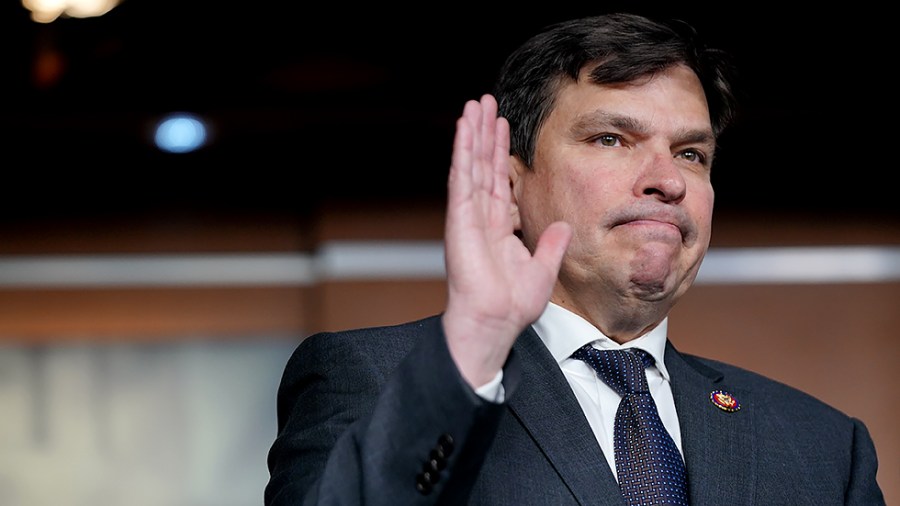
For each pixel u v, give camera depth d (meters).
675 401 5.71
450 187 4.54
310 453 5.23
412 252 13.07
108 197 13.09
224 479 12.20
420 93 13.80
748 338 12.83
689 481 5.40
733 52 13.48
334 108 13.66
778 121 13.51
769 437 5.82
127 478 12.06
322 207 13.22
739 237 13.17
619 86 5.70
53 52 13.32
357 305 12.81
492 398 4.33
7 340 12.44
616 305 5.56
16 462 11.92
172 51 13.55
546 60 5.84
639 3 13.16
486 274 4.38
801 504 5.58
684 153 5.80
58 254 12.84
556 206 5.66
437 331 4.38
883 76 13.52
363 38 13.80
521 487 5.10
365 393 5.34
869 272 13.14
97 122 13.30
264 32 13.66
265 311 12.88
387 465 4.31
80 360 12.42
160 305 12.81
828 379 12.80
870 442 6.16
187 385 12.50
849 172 13.44
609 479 5.12
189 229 13.08
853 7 13.08
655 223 5.46
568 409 5.32
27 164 13.05
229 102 13.66
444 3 13.51
